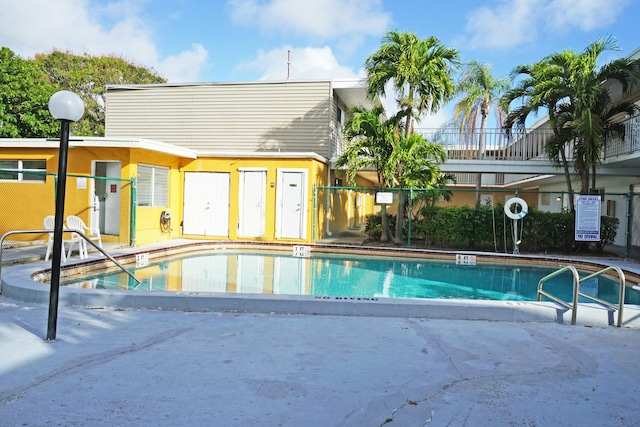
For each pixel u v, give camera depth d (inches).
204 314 202.5
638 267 386.3
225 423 104.1
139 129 685.9
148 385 124.0
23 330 172.2
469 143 652.1
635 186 589.3
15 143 471.5
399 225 526.6
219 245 520.4
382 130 503.8
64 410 108.4
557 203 864.3
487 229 505.4
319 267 425.1
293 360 146.8
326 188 584.1
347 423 106.2
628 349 166.2
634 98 558.6
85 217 467.2
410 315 206.7
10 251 392.2
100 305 212.2
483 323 199.2
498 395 123.9
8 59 778.2
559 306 207.8
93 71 1141.7
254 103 652.7
